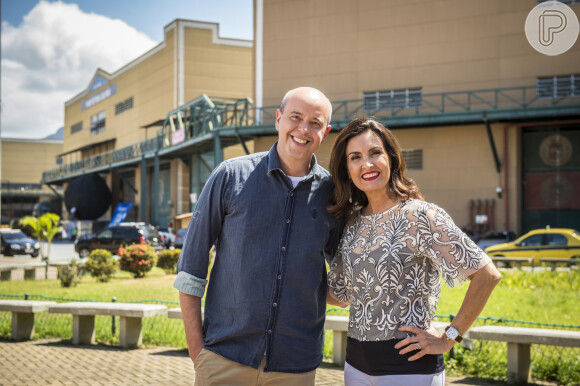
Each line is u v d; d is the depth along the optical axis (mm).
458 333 2434
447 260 2459
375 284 2555
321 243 2730
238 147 41844
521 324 7949
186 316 2727
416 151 27531
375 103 28844
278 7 30547
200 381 2699
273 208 2678
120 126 53469
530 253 18656
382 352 2504
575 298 10875
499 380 5695
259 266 2641
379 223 2635
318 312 2764
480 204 26234
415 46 28156
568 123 25141
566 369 5762
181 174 42562
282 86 30359
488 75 26781
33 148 94500
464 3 27281
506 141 25953
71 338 7719
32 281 15523
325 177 2846
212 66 44969
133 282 15086
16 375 5914
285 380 2652
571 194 25922
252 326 2629
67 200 50781
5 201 85688
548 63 25812
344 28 29453
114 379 5789
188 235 2764
